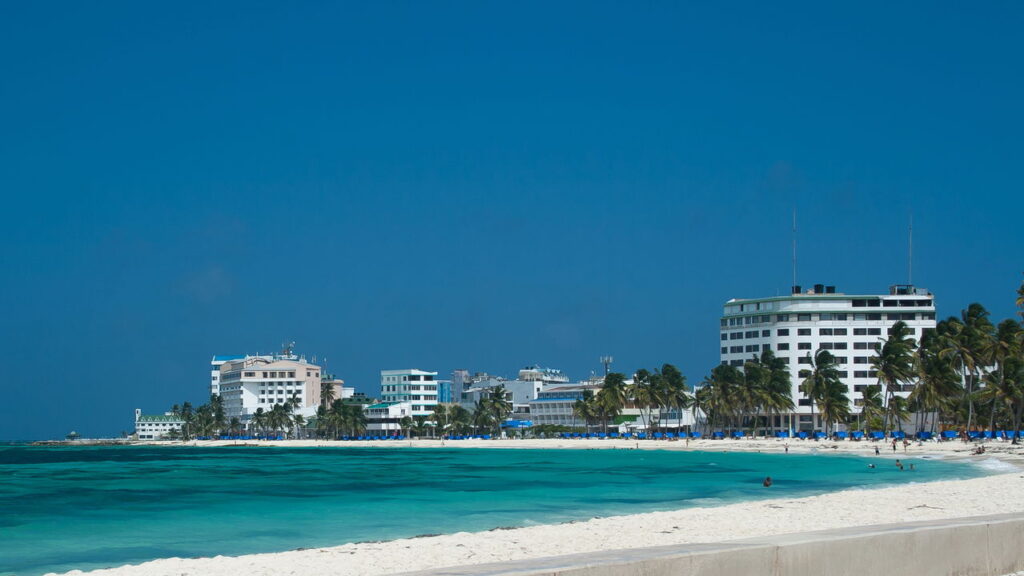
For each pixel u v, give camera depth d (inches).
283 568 1357.0
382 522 2219.5
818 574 725.9
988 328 6304.1
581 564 621.9
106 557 1691.7
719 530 1716.3
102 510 2637.8
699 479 3821.4
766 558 699.4
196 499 3031.5
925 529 804.0
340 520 2278.5
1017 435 5703.7
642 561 639.1
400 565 1373.0
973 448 5433.1
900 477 3752.5
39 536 2014.0
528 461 5959.6
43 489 3639.3
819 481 3577.8
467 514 2397.9
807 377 7834.6
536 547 1523.1
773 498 2787.9
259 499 2999.5
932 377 6195.9
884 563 769.6
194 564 1409.9
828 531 805.9
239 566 1385.3
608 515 2324.1
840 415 7436.0
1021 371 5620.1
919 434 6732.3
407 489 3408.0
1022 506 2014.0
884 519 1845.5
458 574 592.7
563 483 3661.4
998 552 859.4
